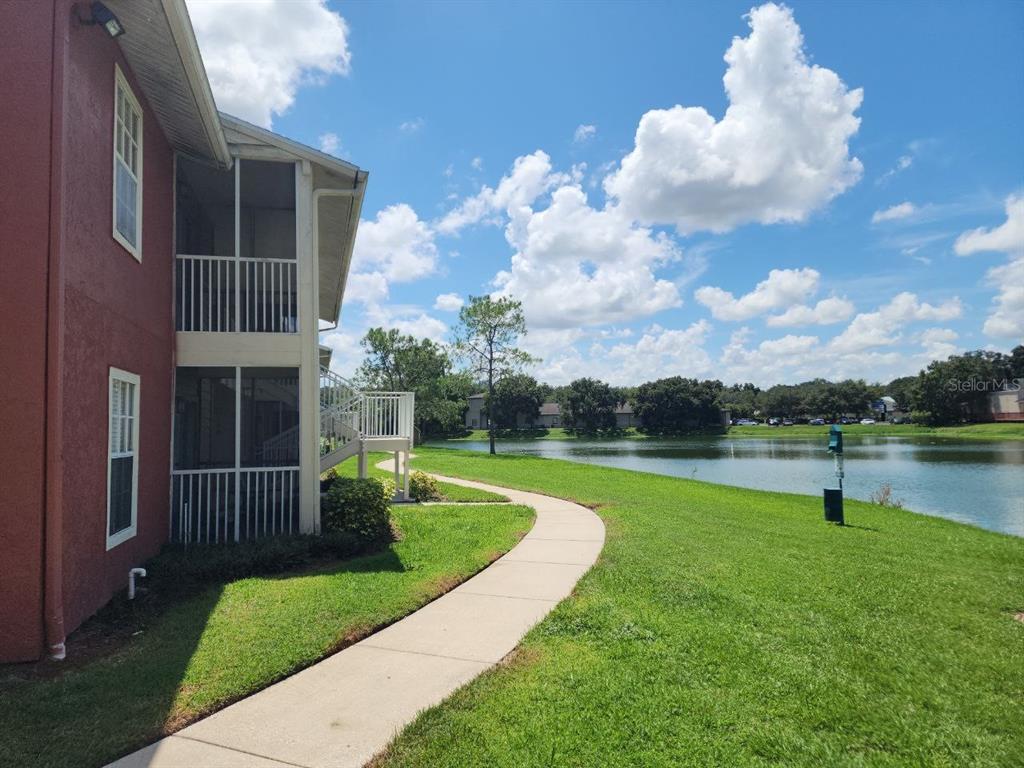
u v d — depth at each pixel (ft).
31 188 14.96
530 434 273.54
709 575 21.80
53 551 14.73
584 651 14.83
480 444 197.88
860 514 43.27
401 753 10.41
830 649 15.03
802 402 351.05
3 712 11.78
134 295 21.66
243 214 36.99
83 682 13.10
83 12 16.57
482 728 11.19
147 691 12.67
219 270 28.19
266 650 14.83
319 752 10.56
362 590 19.88
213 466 33.68
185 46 19.48
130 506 21.43
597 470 71.67
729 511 40.47
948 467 98.22
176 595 19.53
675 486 55.47
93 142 17.74
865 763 10.12
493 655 14.88
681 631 16.05
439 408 157.07
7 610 14.33
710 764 10.03
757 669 13.70
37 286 14.88
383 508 28.99
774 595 19.52
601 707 11.91
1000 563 26.96
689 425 275.39
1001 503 59.93
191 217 32.78
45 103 15.16
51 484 14.78
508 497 44.60
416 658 14.76
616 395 285.64
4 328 14.57
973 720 11.68
